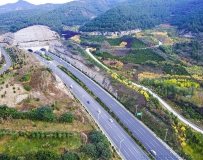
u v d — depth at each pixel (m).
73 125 86.88
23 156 70.88
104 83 145.62
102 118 109.69
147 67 171.50
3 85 106.88
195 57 186.38
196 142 92.12
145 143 93.25
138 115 110.38
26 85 107.75
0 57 171.88
